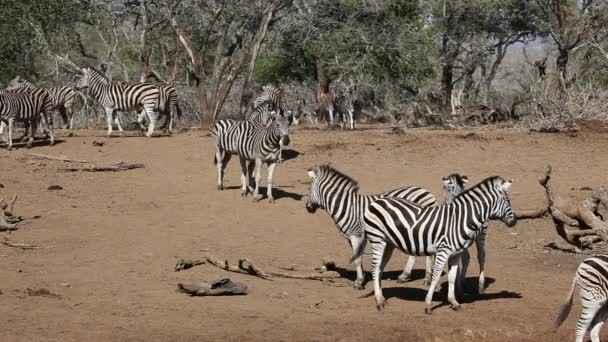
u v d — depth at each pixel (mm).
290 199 17703
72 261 13180
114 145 22547
